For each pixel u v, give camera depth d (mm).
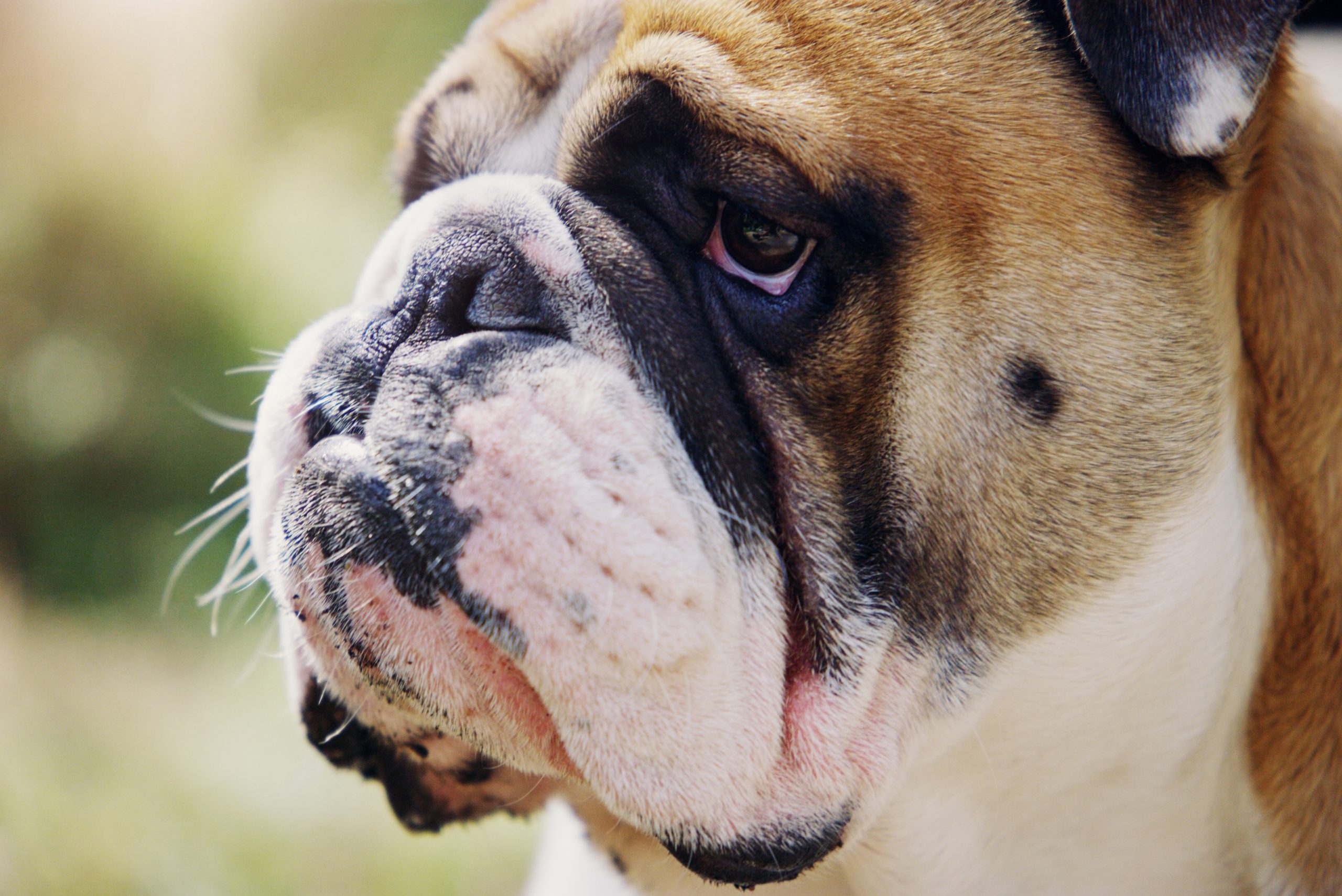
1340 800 1245
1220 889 1258
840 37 1179
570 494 1162
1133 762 1235
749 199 1178
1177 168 1193
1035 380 1190
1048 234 1186
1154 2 1183
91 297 2623
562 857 1321
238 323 2646
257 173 2959
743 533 1182
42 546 2439
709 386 1183
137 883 1471
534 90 1241
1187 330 1201
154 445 2539
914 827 1234
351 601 1172
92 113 2742
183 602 2271
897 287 1183
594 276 1183
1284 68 1216
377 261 1213
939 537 1193
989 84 1183
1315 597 1245
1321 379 1238
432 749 1226
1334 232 1243
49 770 1673
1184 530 1211
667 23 1192
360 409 1177
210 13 2963
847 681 1187
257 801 1659
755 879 1202
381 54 3264
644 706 1169
